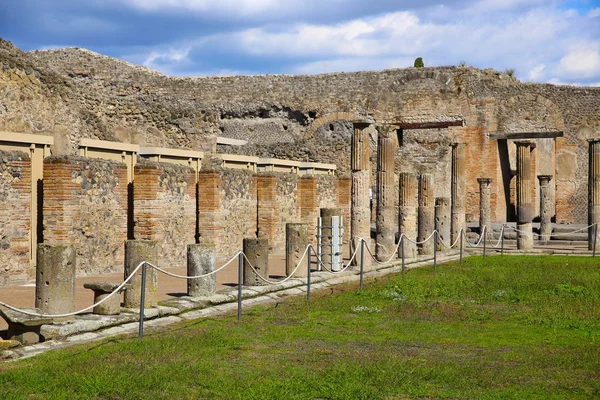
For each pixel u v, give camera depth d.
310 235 34.56
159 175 24.19
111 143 25.81
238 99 54.91
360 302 18.11
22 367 10.88
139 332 12.96
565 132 49.16
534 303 18.08
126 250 15.84
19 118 24.58
